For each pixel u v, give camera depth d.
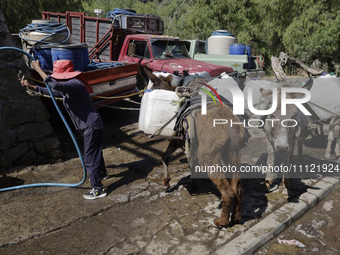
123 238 3.74
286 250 3.67
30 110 5.65
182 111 4.25
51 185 5.10
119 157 6.45
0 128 5.30
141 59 9.66
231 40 13.12
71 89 4.26
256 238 3.68
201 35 20.80
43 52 6.71
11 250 3.52
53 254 3.46
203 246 3.58
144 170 5.75
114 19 10.21
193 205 4.51
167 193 4.89
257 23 20.44
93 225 4.02
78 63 6.79
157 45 9.77
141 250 3.53
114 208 4.45
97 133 4.56
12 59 5.50
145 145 7.10
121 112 9.76
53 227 3.94
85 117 4.46
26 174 5.52
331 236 3.96
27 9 17.78
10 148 5.46
